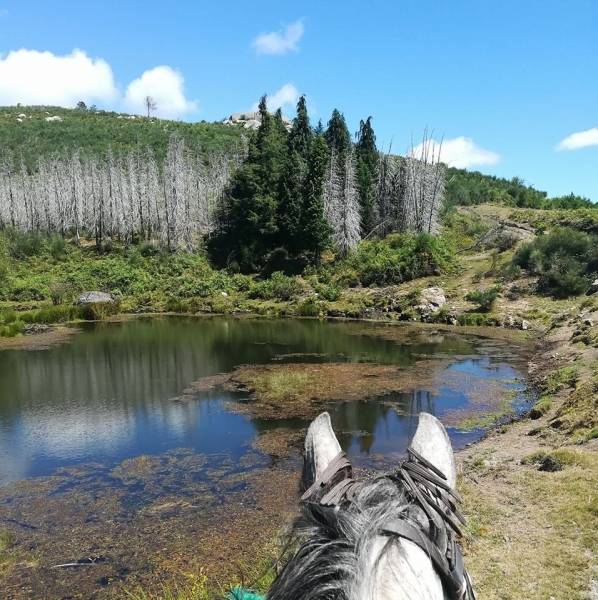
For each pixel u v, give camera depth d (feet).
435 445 4.56
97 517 26.76
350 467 4.10
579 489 21.62
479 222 153.89
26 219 191.42
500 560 17.21
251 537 23.90
